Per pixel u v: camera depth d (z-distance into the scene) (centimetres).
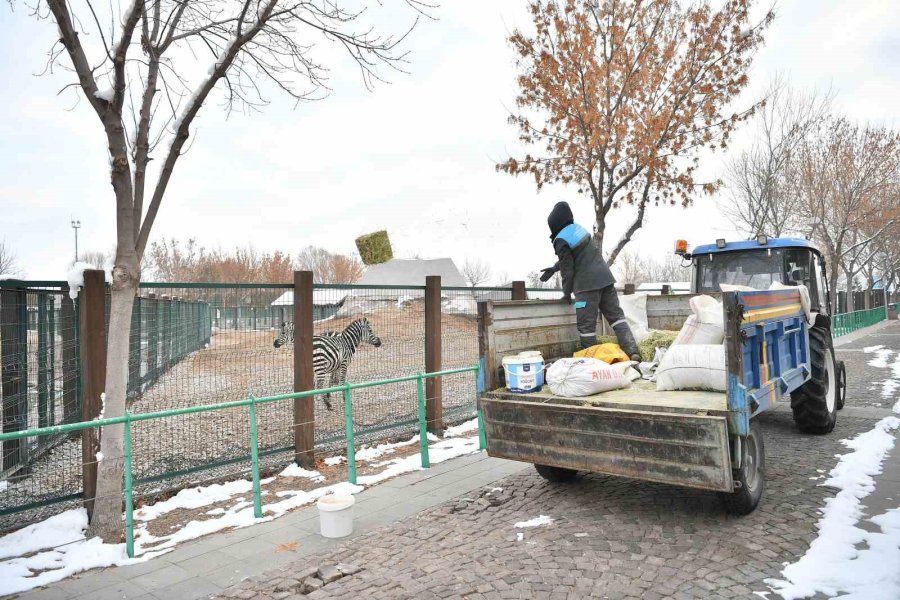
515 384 503
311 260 7544
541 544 421
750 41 1048
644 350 603
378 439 762
